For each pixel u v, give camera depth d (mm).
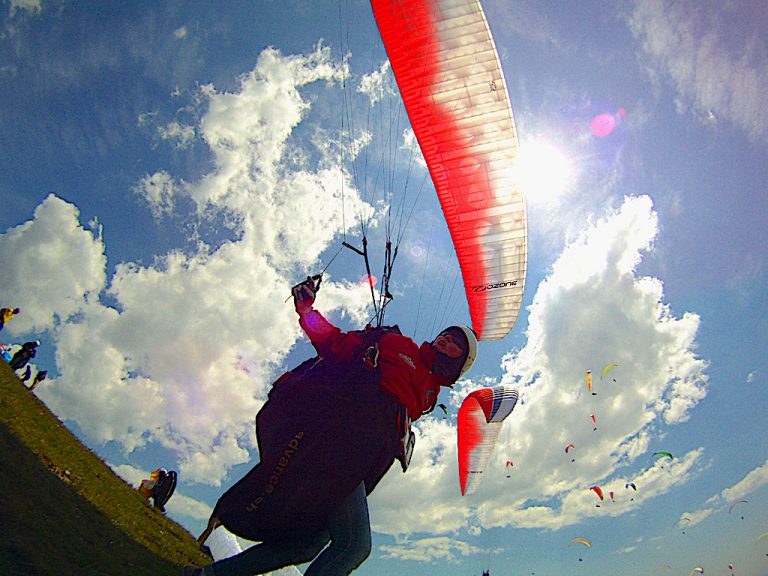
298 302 2646
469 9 6145
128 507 6250
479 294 7812
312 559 2688
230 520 2418
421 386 2637
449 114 6699
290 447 2387
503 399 12312
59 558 2787
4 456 3998
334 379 2486
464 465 14367
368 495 2635
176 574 4047
